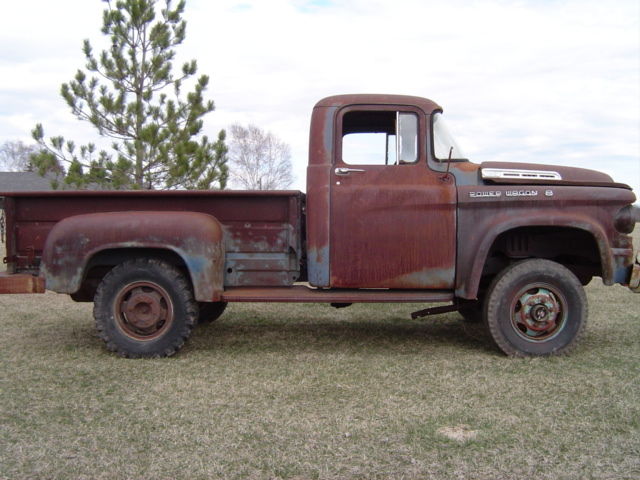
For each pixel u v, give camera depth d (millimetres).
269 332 5355
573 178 4527
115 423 3090
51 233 4301
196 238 4195
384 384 3732
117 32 11508
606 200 4371
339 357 4410
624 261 4391
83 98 11336
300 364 4211
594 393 3527
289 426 3045
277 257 4500
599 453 2727
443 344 4844
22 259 4477
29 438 2898
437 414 3205
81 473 2541
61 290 4227
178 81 11914
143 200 4480
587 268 4941
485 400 3424
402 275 4383
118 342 4336
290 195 4418
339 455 2709
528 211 4340
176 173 10984
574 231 4609
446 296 4348
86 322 5824
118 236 4203
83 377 3887
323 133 4492
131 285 4336
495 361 4258
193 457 2693
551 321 4336
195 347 4742
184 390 3621
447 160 4457
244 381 3803
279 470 2568
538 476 2512
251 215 4484
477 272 4281
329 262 4402
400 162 4453
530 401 3402
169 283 4297
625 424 3061
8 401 3422
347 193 4398
